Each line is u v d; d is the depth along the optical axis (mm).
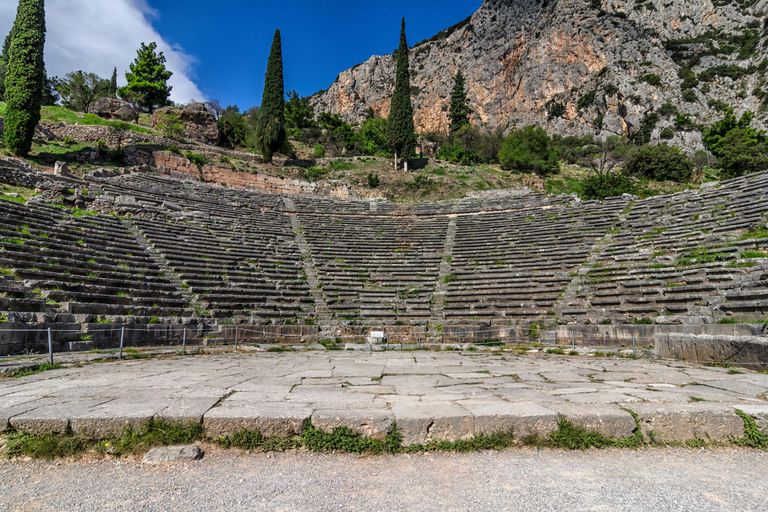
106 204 19844
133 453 3783
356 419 4051
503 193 32719
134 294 13766
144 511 2793
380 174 43125
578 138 89562
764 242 14445
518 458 3779
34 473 3457
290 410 4316
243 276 17953
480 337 15258
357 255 22562
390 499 2975
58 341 9977
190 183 27703
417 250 23719
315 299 17891
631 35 98125
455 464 3648
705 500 2939
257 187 33562
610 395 5219
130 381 6441
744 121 55875
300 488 3158
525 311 16172
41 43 24719
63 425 3934
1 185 18031
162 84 58344
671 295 13734
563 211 25766
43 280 11414
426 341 15469
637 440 4113
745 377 7008
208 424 4035
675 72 92375
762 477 3383
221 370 8195
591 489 3121
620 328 13039
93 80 45688
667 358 10648
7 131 23344
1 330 8805
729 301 12172
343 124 72312
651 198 23109
